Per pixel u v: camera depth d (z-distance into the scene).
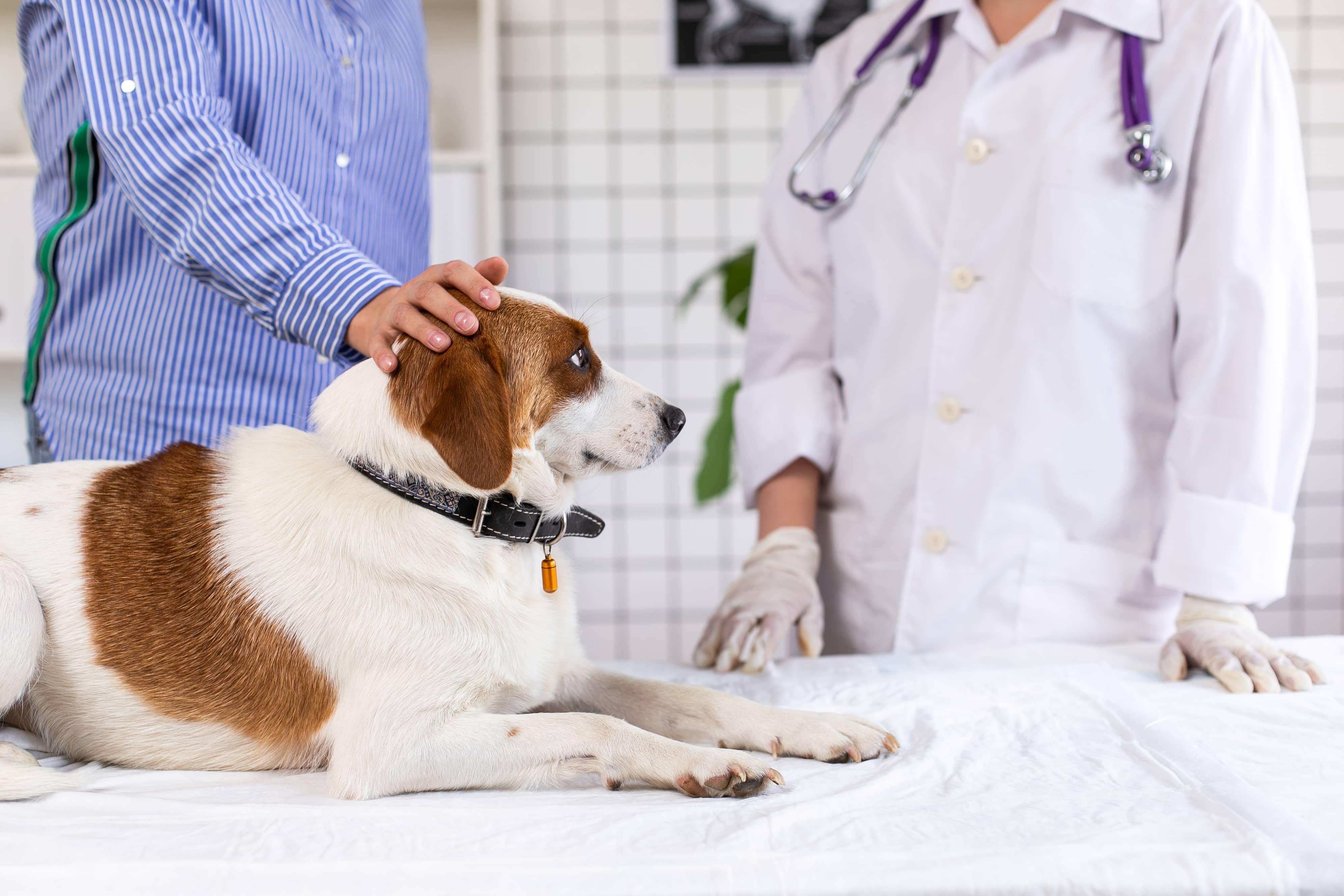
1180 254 1.29
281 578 0.92
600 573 2.98
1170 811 0.72
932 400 1.39
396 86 1.29
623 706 1.03
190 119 1.00
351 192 1.24
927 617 1.37
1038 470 1.31
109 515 0.98
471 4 2.67
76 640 0.95
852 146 1.53
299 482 0.96
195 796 0.83
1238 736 0.89
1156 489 1.34
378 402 0.95
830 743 0.91
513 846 0.68
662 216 2.92
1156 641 1.35
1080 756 0.85
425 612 0.89
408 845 0.69
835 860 0.64
